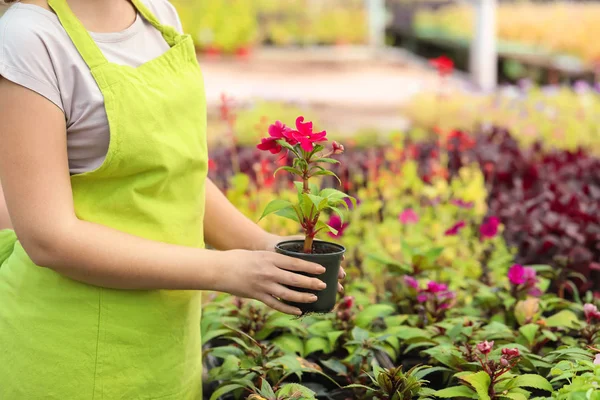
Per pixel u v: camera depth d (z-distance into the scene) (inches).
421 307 112.7
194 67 79.7
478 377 81.2
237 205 163.0
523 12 654.5
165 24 83.6
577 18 585.6
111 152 70.6
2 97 67.7
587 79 462.9
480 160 202.2
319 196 73.9
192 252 72.4
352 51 686.5
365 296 120.1
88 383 74.5
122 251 70.1
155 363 77.4
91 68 70.4
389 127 331.3
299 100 386.0
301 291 72.8
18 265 75.8
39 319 73.9
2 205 92.0
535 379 83.5
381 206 175.8
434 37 687.1
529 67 517.0
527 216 151.1
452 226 150.4
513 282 112.0
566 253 132.7
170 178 75.2
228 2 688.4
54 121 68.8
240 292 72.7
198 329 84.9
